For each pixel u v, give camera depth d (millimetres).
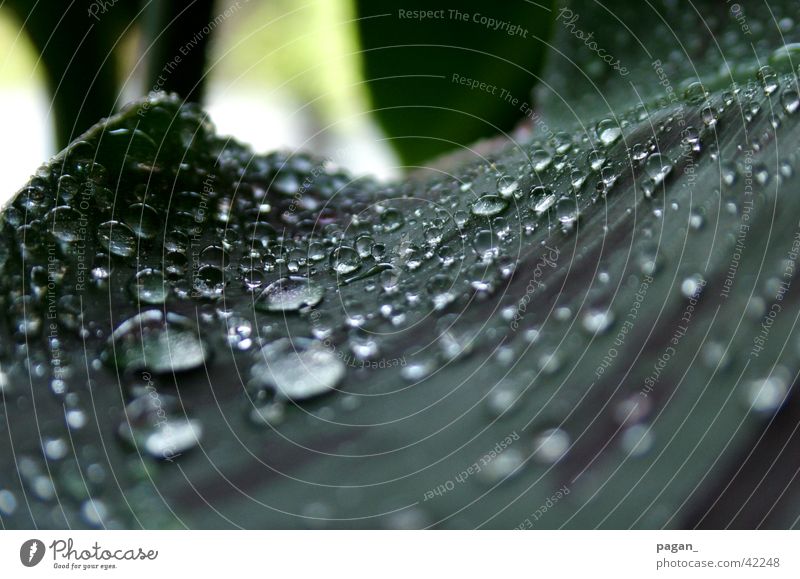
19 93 181
